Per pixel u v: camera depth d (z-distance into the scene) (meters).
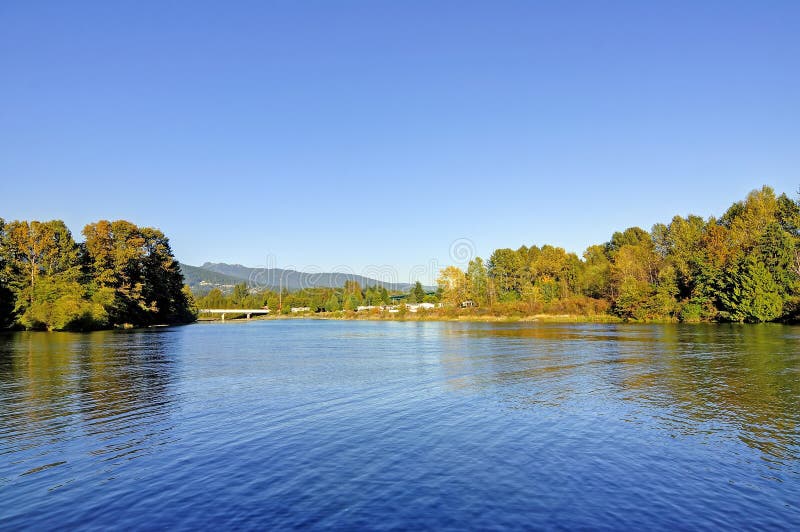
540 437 18.55
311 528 11.55
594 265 164.50
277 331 99.81
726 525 11.68
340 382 30.81
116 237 108.50
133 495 13.50
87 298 96.19
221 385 29.89
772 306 87.31
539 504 12.80
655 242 151.25
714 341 56.12
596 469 15.23
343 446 17.56
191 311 169.88
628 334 71.25
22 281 93.75
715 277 99.50
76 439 18.61
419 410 22.94
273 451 17.06
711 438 18.33
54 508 12.77
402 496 13.29
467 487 13.88
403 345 59.53
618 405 23.75
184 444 17.91
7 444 18.03
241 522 11.88
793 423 20.33
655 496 13.27
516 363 39.56
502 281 184.50
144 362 41.88
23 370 36.62
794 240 93.12
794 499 13.06
